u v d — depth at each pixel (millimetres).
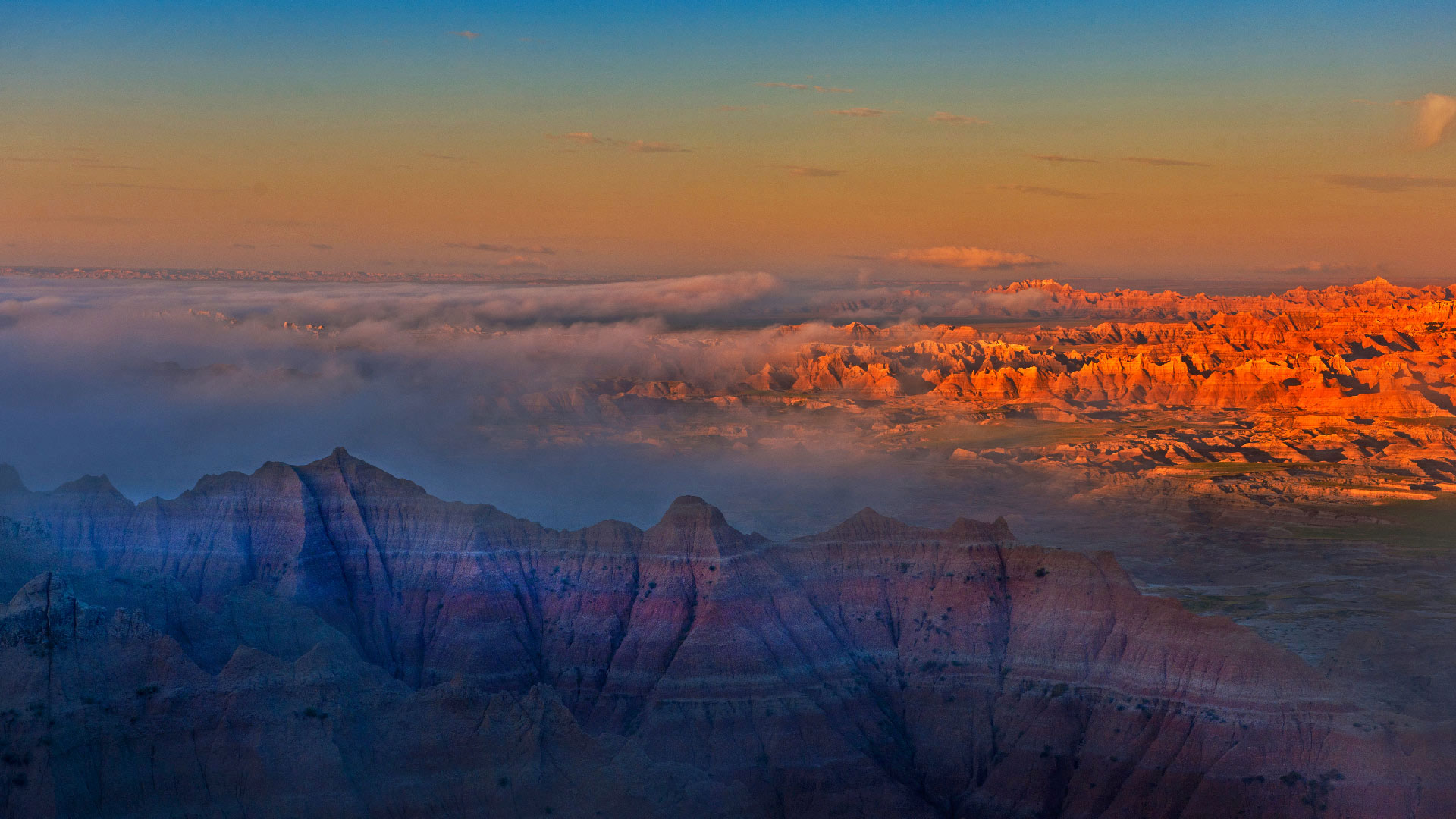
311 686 104750
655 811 101812
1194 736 116750
